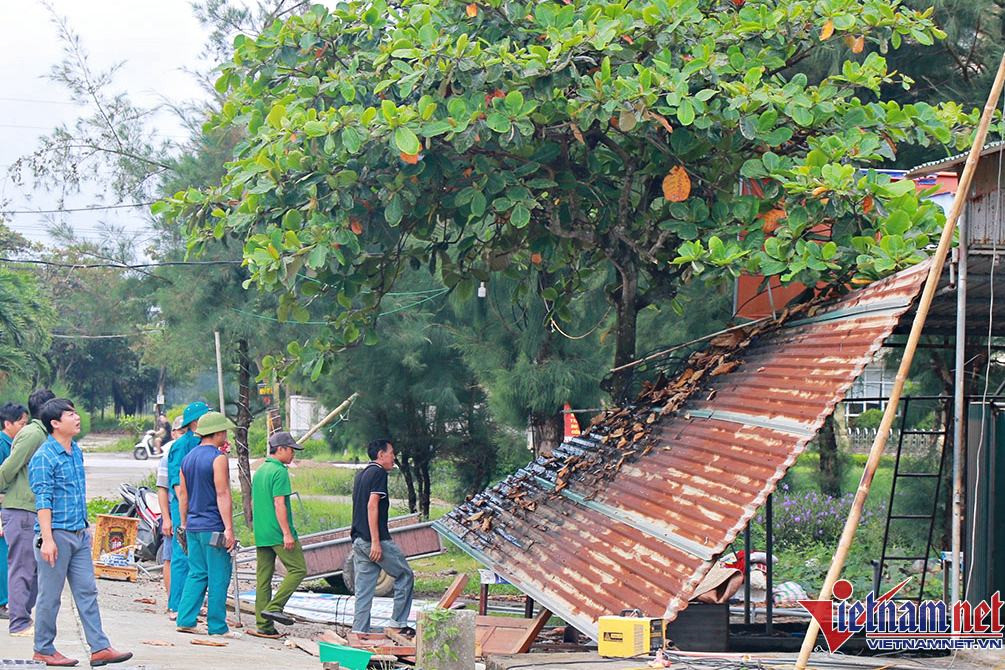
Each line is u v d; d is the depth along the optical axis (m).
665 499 9.17
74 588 8.54
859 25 11.70
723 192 11.63
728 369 10.48
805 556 17.59
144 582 17.33
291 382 20.84
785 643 10.58
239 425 21.17
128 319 26.42
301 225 11.60
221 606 11.08
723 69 11.01
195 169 20.50
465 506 13.16
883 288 8.88
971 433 10.55
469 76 10.70
